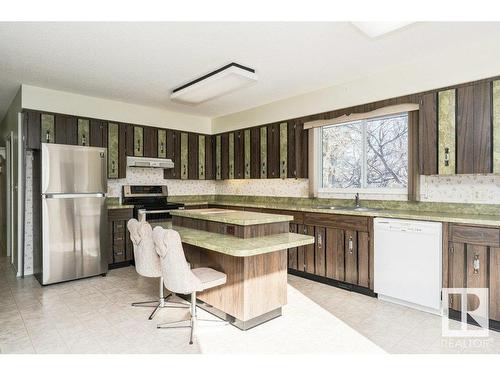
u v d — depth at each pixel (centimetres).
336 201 439
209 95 433
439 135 317
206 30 268
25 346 233
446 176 337
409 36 280
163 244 238
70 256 387
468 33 275
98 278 405
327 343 238
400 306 312
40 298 332
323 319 281
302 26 262
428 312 297
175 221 354
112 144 477
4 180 602
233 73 345
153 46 298
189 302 323
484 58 290
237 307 260
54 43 290
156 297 336
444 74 315
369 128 415
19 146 411
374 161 410
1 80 391
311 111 446
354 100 395
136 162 496
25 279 400
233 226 271
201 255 302
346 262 360
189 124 585
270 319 279
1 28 261
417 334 253
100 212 411
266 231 276
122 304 316
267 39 285
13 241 451
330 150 459
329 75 381
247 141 541
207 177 608
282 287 285
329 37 282
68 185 385
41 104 418
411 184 352
